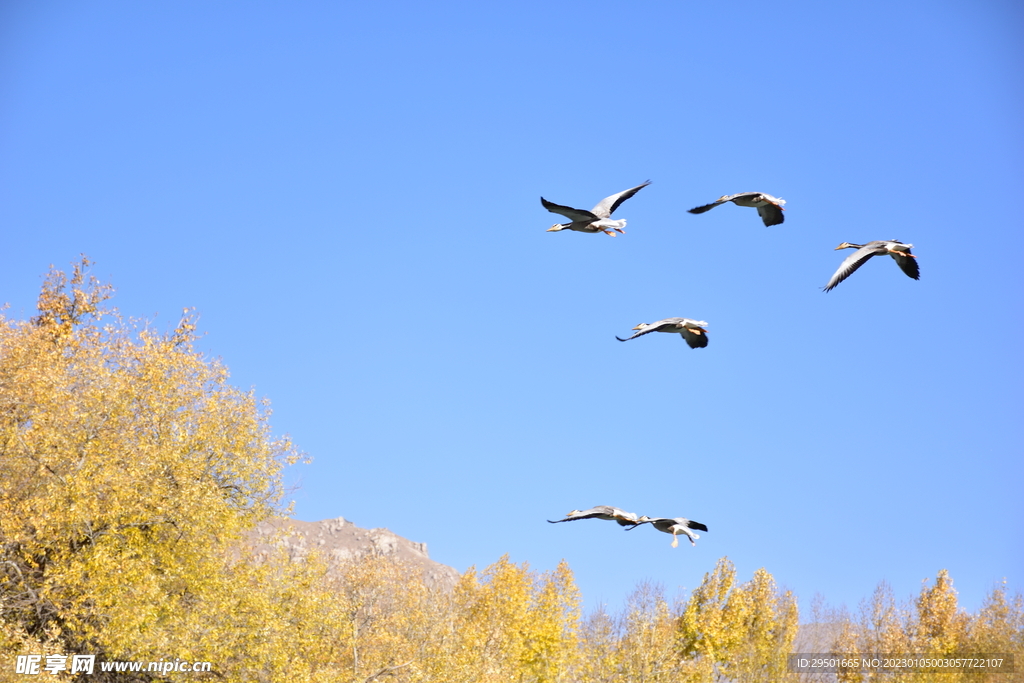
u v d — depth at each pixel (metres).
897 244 19.14
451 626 45.53
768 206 20.08
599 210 20.52
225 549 35.84
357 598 43.91
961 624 71.62
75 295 48.56
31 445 33.62
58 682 28.92
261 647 33.16
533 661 54.56
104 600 30.92
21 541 32.72
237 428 39.25
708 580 66.44
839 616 77.62
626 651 54.59
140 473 33.56
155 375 37.50
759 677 63.31
